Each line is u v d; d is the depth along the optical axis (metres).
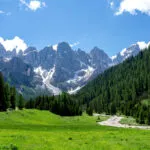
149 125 171.12
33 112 134.00
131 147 31.77
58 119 140.75
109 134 48.69
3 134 43.75
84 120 176.62
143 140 39.44
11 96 146.25
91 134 48.09
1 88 126.12
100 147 31.16
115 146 32.03
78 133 49.97
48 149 28.89
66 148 29.78
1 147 28.05
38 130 61.03
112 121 192.38
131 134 49.25
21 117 112.62
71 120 156.38
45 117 132.00
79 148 30.05
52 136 42.16
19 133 46.50
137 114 191.75
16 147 28.33
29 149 28.47
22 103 171.00
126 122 186.38
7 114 107.69
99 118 199.00
